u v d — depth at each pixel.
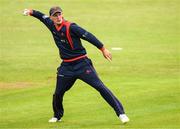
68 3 104.81
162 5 102.62
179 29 83.00
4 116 40.78
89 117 39.69
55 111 38.44
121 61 63.31
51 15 36.34
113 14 95.44
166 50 68.94
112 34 80.25
